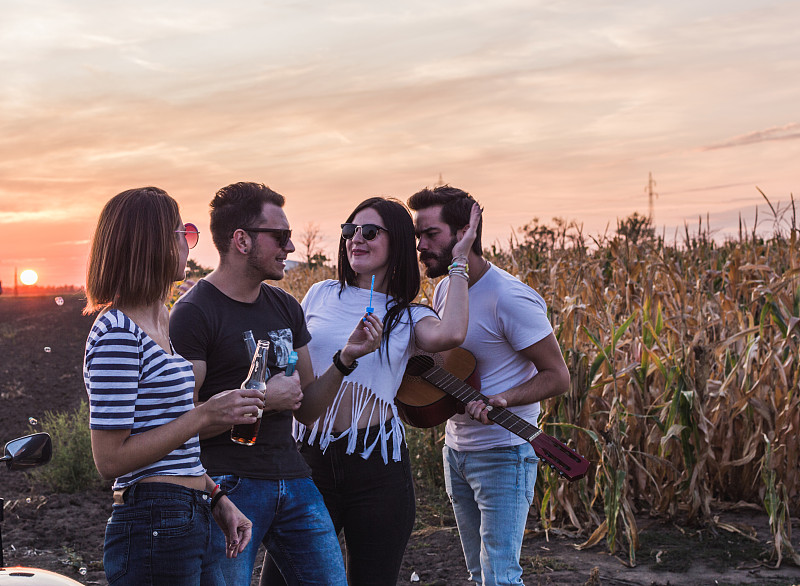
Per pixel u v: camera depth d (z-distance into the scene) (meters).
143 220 2.41
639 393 6.56
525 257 9.55
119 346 2.33
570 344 6.40
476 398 3.61
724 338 7.03
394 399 3.68
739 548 5.68
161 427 2.37
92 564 5.51
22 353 19.09
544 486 6.29
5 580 2.73
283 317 3.30
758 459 6.61
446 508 6.72
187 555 2.43
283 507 3.14
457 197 3.75
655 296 7.21
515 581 3.61
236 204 3.10
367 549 3.38
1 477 7.95
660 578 5.16
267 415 3.10
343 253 3.64
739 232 8.78
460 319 3.48
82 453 7.64
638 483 6.49
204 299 3.10
